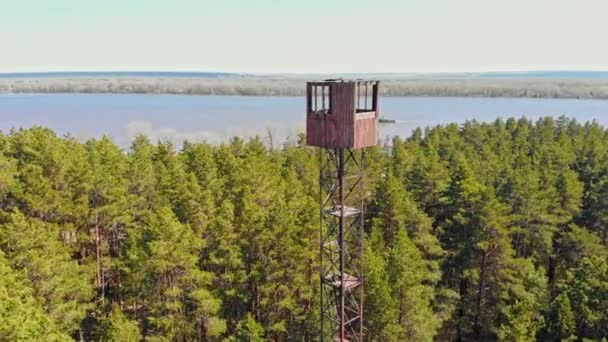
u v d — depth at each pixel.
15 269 30.38
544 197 49.72
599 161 63.25
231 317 38.41
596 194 51.62
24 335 21.64
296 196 47.44
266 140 140.88
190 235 35.09
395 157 63.31
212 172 51.97
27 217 40.72
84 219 41.50
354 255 36.69
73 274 35.03
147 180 49.19
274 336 38.03
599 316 32.91
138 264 33.59
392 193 43.50
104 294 42.75
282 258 36.16
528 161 62.19
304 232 36.25
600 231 51.22
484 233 40.66
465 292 45.31
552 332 33.12
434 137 80.31
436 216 52.47
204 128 192.62
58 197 40.56
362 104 27.38
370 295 32.69
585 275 34.47
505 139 84.31
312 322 34.44
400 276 34.16
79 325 34.84
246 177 47.84
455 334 43.78
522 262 40.62
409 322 34.22
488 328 40.94
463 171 48.34
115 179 45.25
